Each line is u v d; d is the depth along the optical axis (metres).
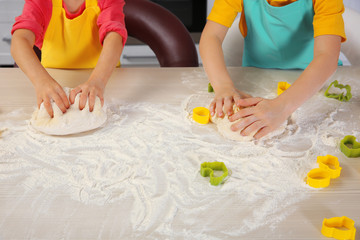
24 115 0.87
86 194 0.63
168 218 0.58
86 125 0.80
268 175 0.68
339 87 0.99
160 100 0.95
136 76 1.08
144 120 0.86
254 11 1.13
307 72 0.88
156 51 1.56
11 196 0.62
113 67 0.96
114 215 0.58
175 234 0.55
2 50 2.54
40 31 1.03
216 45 1.03
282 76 1.10
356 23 1.30
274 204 0.61
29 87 1.00
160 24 1.51
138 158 0.72
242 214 0.59
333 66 0.90
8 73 1.07
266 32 1.15
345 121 0.86
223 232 0.55
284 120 0.82
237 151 0.75
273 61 1.20
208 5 2.49
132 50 2.59
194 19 2.52
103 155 0.73
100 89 0.87
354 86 1.03
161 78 1.07
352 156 0.73
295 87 0.85
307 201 0.62
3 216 0.58
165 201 0.61
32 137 0.79
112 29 1.04
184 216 0.58
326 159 0.71
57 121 0.78
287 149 0.76
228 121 0.81
